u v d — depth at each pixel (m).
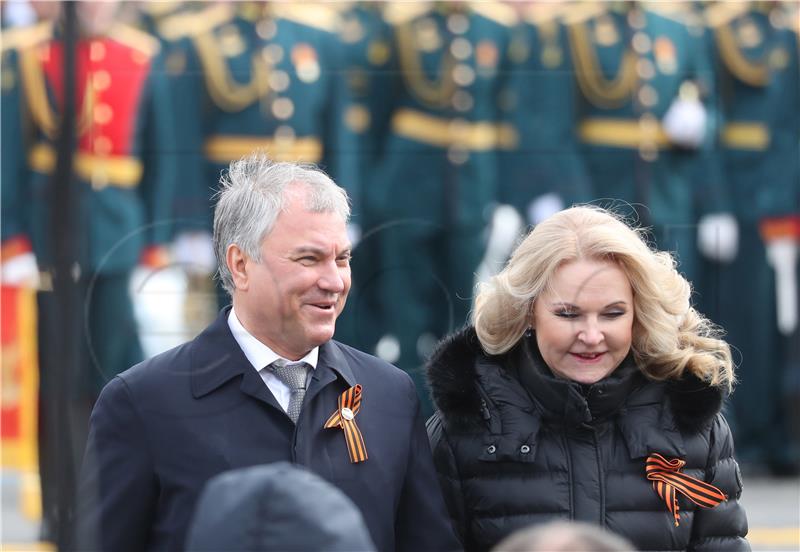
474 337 8.95
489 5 16.03
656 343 8.48
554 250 8.29
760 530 16.47
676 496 8.34
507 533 8.38
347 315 15.45
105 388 8.43
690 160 16.42
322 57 15.81
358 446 8.34
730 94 16.56
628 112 16.23
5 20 14.84
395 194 15.80
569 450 8.43
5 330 14.00
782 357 16.83
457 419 8.63
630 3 16.28
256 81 15.59
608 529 8.27
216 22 15.55
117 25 15.14
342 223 8.30
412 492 8.66
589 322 8.25
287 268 8.10
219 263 8.56
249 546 5.05
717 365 8.54
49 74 14.84
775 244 16.64
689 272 16.50
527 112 16.06
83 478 8.29
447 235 15.78
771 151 16.62
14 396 13.53
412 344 15.52
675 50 16.41
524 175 15.99
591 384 8.31
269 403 8.27
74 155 14.74
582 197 16.14
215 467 8.09
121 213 14.80
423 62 15.93
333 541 5.05
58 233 14.45
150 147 15.15
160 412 8.20
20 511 13.10
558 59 16.12
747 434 16.91
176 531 8.03
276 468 5.30
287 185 8.20
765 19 16.62
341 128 15.81
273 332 8.28
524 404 8.51
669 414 8.49
